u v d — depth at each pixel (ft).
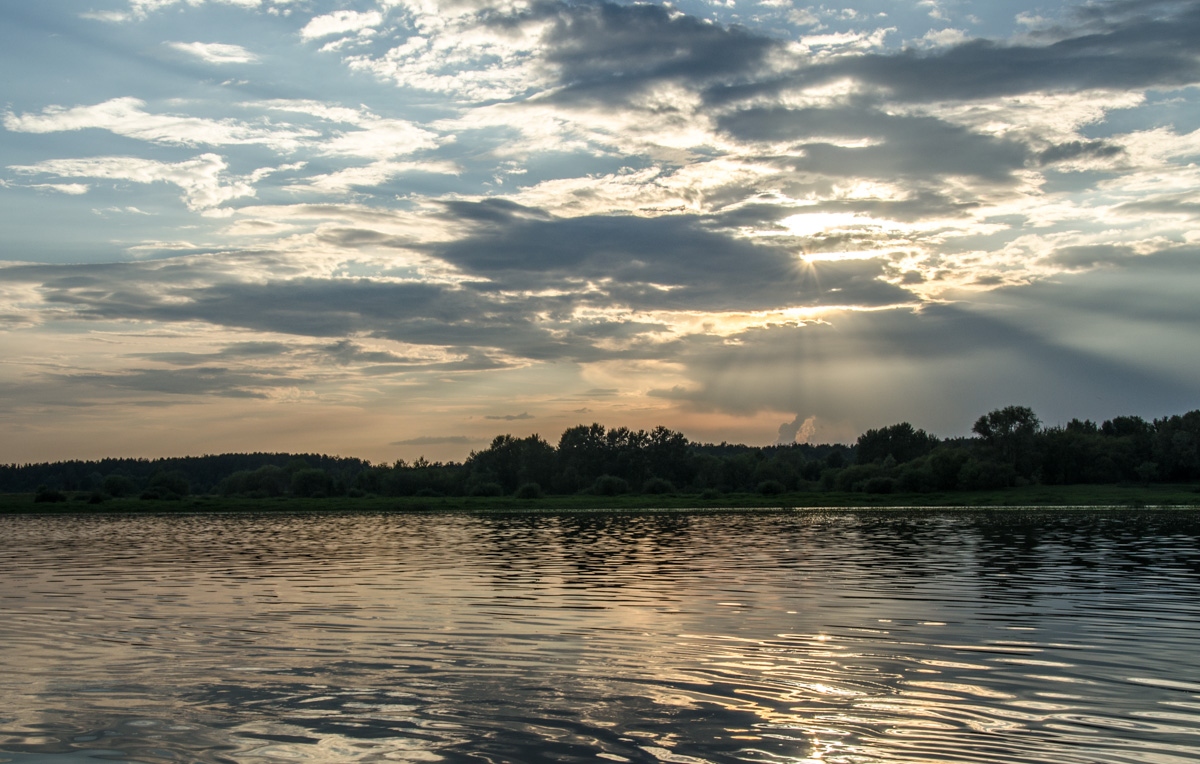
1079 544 181.68
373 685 57.62
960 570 130.62
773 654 67.21
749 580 119.34
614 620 84.28
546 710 51.42
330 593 108.37
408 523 329.72
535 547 190.60
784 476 634.02
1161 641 72.33
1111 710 51.08
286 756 43.83
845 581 117.08
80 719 50.31
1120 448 564.71
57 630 81.10
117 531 284.82
